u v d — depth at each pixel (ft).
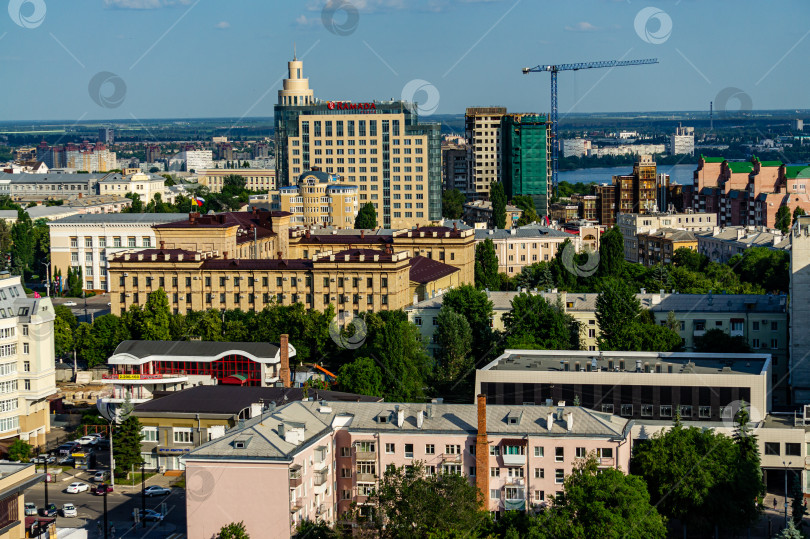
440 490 645.10
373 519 645.51
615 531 624.59
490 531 643.04
